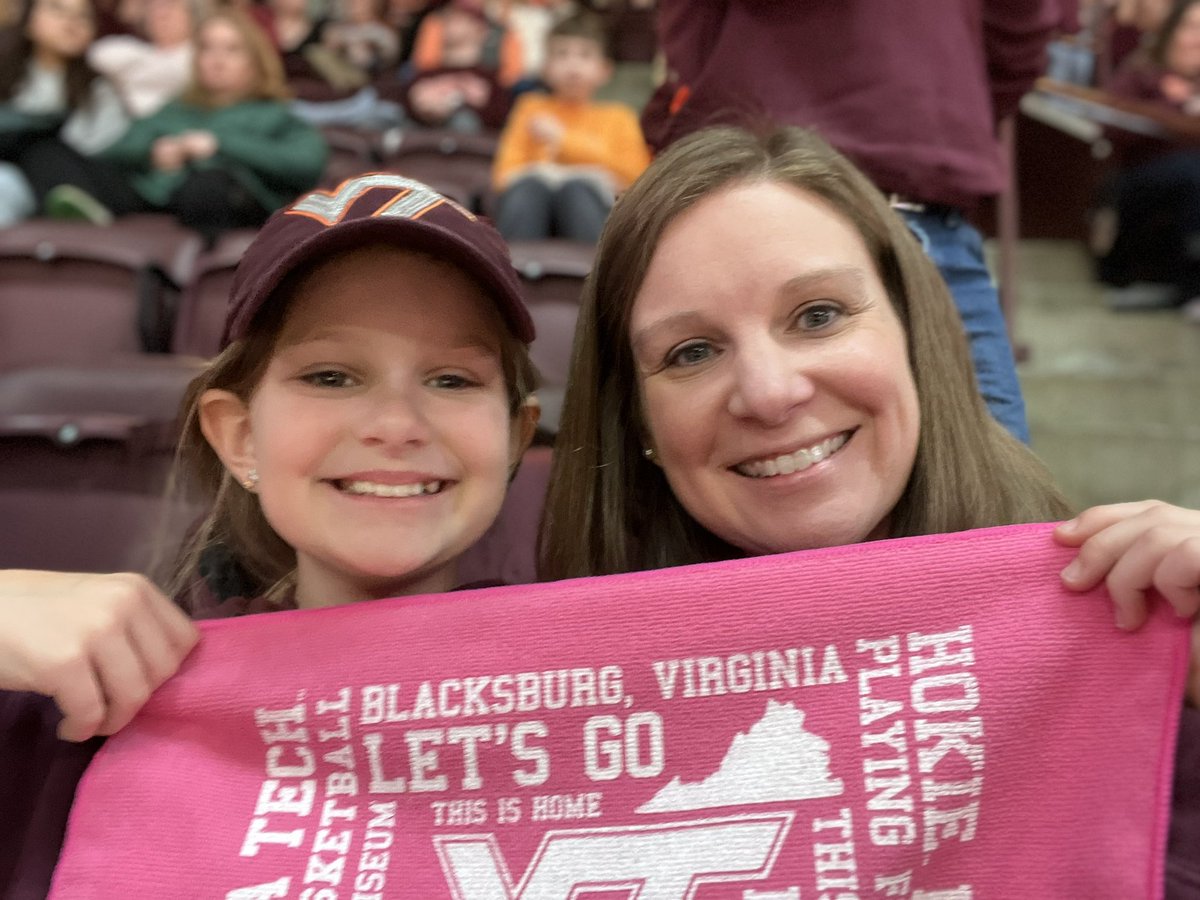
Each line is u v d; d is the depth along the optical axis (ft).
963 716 2.72
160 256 8.32
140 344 7.85
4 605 2.82
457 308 3.11
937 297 3.68
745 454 3.26
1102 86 15.33
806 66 4.71
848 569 2.90
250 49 10.87
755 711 2.82
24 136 10.32
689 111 4.93
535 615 2.97
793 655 2.84
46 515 5.25
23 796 2.98
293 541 3.14
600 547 3.81
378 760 2.89
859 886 2.64
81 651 2.75
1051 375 10.28
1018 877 2.59
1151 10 14.55
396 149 12.88
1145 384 10.18
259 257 3.18
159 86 12.64
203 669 2.98
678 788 2.79
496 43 17.02
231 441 3.34
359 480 3.04
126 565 5.16
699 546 3.91
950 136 4.72
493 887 2.76
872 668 2.81
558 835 2.79
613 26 23.71
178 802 2.85
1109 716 2.63
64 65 11.12
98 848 2.80
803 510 3.30
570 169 10.96
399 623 3.00
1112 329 11.80
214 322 7.80
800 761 2.76
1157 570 2.57
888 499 3.41
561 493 3.84
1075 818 2.58
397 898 2.75
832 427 3.25
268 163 10.35
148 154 10.49
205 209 9.34
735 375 3.19
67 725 2.78
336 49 17.99
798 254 3.20
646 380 3.45
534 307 7.37
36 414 5.67
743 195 3.30
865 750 2.74
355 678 2.94
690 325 3.25
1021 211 15.07
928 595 2.84
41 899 2.85
